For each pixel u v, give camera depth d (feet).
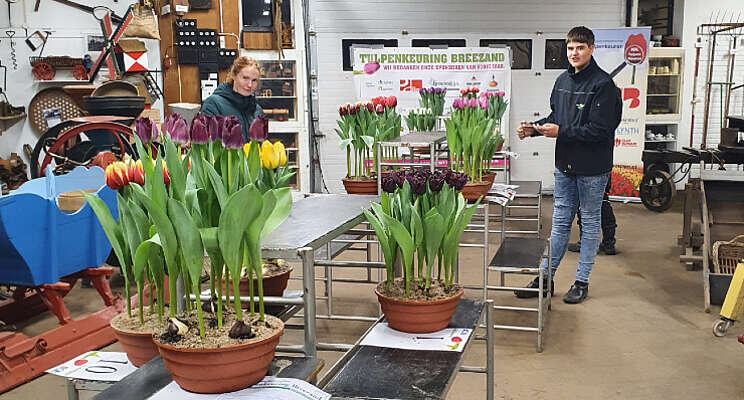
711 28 30.89
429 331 6.82
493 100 14.93
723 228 17.54
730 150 23.06
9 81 24.75
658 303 15.44
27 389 11.11
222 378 4.83
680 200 29.96
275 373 5.33
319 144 29.96
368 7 29.27
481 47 28.86
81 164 18.66
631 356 12.30
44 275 12.12
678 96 30.89
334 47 29.37
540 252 13.58
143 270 6.30
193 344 4.82
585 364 11.94
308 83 29.45
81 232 12.73
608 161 14.46
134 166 5.73
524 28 29.68
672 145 32.04
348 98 29.68
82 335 12.37
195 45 27.25
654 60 31.40
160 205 5.13
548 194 30.78
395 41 29.53
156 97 25.31
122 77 23.52
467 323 7.13
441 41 29.60
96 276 13.15
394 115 14.94
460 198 7.11
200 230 4.95
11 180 23.36
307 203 8.21
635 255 20.10
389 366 6.04
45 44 25.04
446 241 6.89
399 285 7.18
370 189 13.53
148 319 6.26
